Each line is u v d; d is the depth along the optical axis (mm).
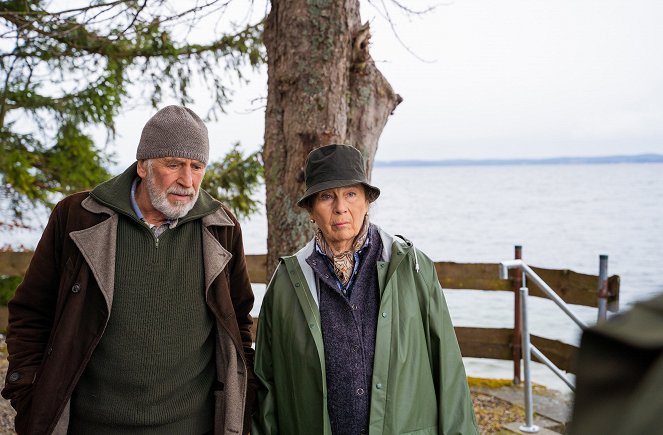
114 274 1856
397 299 1914
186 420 1956
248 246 29172
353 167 1947
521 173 185750
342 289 1961
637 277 18609
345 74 3100
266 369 2074
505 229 36719
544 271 4512
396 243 1984
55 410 1789
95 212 1912
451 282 4762
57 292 1966
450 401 1927
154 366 1868
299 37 3053
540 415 3961
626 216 44719
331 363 1879
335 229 1941
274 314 2002
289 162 3104
